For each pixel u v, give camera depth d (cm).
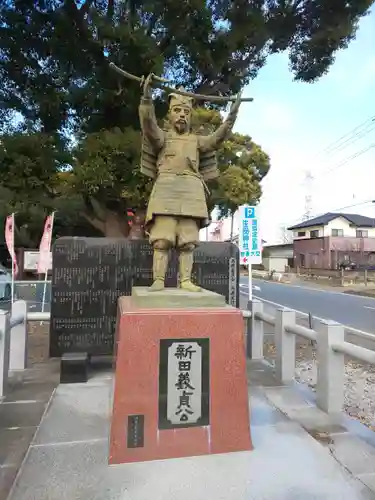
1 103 881
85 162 815
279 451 297
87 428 337
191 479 260
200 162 383
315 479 262
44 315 555
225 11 872
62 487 250
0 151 765
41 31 809
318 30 927
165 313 298
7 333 438
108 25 766
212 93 998
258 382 483
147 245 553
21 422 361
